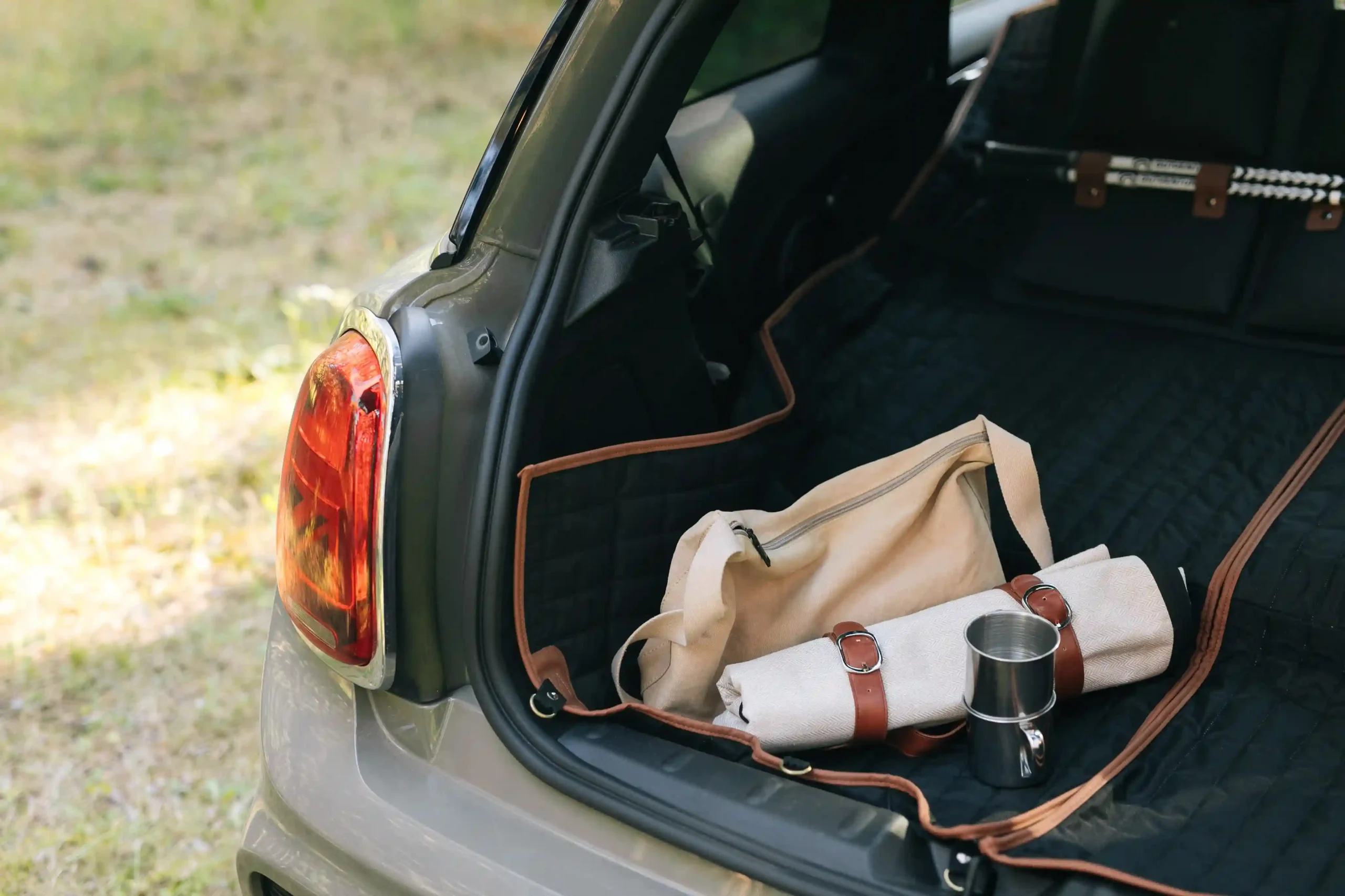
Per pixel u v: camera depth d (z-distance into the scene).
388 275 1.25
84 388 3.34
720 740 1.10
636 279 1.17
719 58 1.74
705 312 1.62
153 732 2.12
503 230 1.14
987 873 0.94
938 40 2.04
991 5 2.27
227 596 2.48
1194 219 1.76
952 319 1.90
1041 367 1.78
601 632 1.19
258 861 1.13
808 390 1.71
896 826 0.96
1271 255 1.72
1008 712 1.06
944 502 1.26
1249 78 1.68
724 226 1.66
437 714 1.10
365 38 6.97
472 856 1.02
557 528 1.12
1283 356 1.71
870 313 1.92
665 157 1.52
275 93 6.17
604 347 1.19
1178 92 1.73
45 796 1.98
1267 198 1.71
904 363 1.82
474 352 1.08
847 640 1.15
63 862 1.85
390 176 5.03
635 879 0.97
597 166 1.11
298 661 1.18
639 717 1.13
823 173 1.86
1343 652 1.27
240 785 1.99
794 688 1.12
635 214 1.19
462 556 1.08
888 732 1.14
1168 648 1.22
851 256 1.97
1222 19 1.68
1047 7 2.01
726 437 1.31
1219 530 1.45
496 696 1.06
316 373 1.12
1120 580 1.22
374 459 1.05
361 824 1.07
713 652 1.16
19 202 4.83
